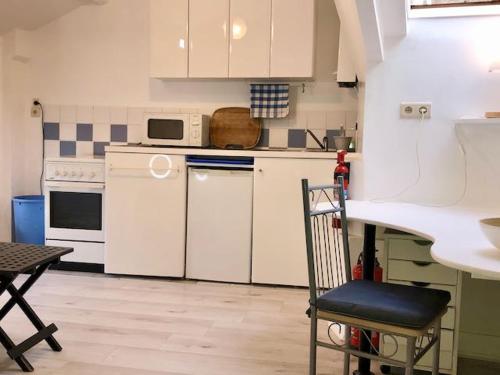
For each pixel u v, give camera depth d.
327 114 4.00
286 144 4.08
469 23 2.65
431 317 1.59
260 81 4.07
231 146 4.09
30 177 4.47
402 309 1.60
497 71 2.62
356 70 3.38
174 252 3.72
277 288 3.60
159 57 3.93
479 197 2.69
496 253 1.42
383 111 2.80
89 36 4.34
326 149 3.88
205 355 2.45
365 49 2.68
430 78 2.72
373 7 2.38
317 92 4.01
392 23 2.63
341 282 2.63
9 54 4.25
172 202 3.70
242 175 3.63
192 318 2.95
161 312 3.04
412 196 2.79
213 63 3.85
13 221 4.30
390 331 1.58
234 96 4.14
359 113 3.50
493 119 2.46
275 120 4.08
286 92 3.96
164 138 3.86
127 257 3.77
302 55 3.70
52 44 4.39
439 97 2.71
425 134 2.75
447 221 2.05
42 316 2.91
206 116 3.97
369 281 1.98
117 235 3.77
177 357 2.41
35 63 4.43
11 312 2.95
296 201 3.55
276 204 3.58
